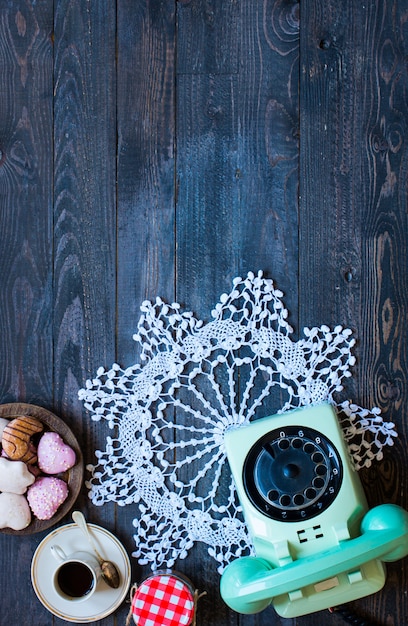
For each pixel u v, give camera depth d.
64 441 1.25
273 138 1.28
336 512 1.18
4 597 1.28
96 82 1.29
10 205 1.29
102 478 1.28
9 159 1.29
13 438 1.22
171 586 1.20
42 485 1.23
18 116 1.29
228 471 1.27
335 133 1.28
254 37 1.28
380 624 1.26
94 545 1.26
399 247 1.28
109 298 1.29
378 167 1.28
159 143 1.29
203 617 1.27
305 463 1.19
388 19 1.28
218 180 1.29
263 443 1.20
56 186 1.29
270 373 1.27
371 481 1.27
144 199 1.29
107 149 1.29
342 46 1.28
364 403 1.28
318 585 1.17
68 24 1.29
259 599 1.13
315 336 1.28
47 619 1.28
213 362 1.27
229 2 1.28
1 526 1.24
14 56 1.29
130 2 1.29
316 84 1.28
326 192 1.28
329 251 1.28
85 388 1.29
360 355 1.28
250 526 1.19
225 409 1.27
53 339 1.29
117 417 1.28
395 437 1.27
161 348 1.29
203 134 1.29
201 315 1.28
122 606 1.27
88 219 1.29
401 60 1.28
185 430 1.28
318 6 1.28
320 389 1.27
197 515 1.27
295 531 1.18
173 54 1.28
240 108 1.28
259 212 1.28
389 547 1.12
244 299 1.28
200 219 1.29
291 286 1.28
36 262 1.29
